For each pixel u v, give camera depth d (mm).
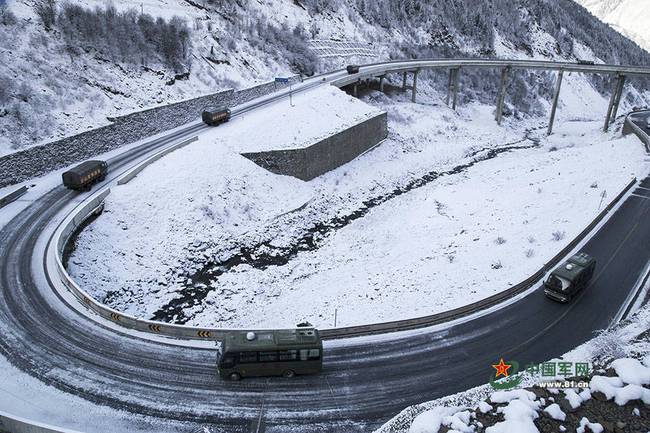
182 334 25969
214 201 44688
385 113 70250
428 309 30125
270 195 49719
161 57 64125
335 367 24297
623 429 15648
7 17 52156
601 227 40062
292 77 79062
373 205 54344
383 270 38250
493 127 91812
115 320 26797
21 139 42875
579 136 88812
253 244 42844
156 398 21688
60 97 48875
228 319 32531
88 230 37000
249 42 83688
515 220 43625
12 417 18969
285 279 38156
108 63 57719
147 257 37531
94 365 23453
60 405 20875
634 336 22734
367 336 26891
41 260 31906
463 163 70062
